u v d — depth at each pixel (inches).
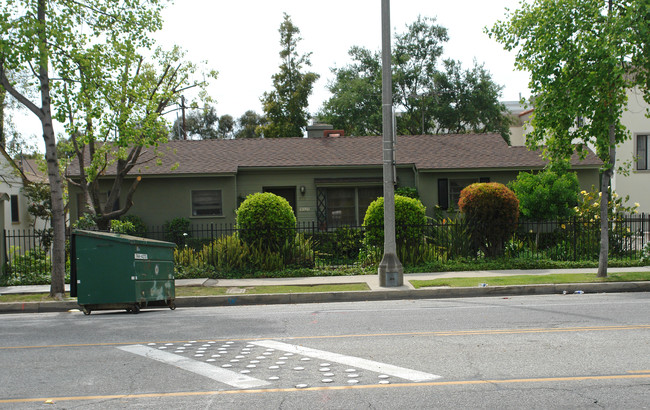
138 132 696.4
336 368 247.9
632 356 259.8
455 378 229.1
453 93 1768.0
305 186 957.2
